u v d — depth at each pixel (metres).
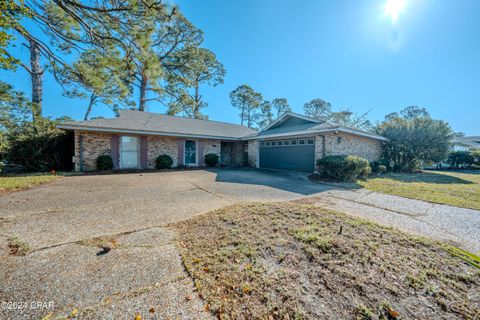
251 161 15.31
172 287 1.97
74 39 5.38
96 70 5.50
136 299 1.81
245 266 2.29
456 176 11.48
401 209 4.70
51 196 5.36
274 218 3.75
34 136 9.98
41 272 2.16
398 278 2.08
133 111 14.55
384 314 1.65
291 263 2.35
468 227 3.62
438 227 3.61
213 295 1.86
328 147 10.35
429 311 1.68
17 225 3.42
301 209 4.28
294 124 13.48
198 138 14.09
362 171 9.05
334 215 3.91
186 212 4.25
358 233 3.10
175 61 18.77
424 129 12.60
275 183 8.02
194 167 13.78
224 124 18.11
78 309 1.68
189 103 20.67
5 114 12.18
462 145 23.48
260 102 33.81
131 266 2.30
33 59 13.52
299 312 1.67
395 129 13.61
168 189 6.57
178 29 16.30
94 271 2.20
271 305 1.75
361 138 12.23
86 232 3.20
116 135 11.38
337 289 1.93
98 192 5.93
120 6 4.75
